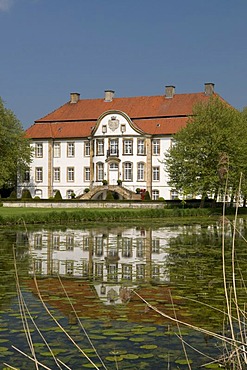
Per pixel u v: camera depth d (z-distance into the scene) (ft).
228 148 166.71
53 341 26.23
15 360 23.68
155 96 256.73
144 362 23.54
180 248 68.13
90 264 52.65
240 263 53.67
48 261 54.70
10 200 203.21
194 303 34.27
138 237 85.15
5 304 33.65
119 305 33.55
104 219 138.82
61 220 127.13
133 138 236.63
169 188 236.22
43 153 255.91
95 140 242.58
